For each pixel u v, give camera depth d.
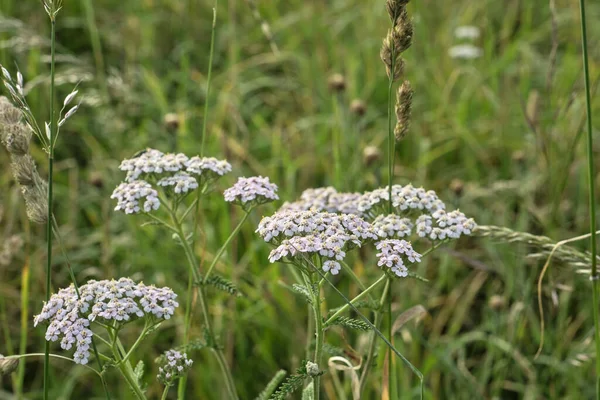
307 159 1.20
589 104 0.84
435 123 1.32
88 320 0.80
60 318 0.80
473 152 1.28
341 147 1.18
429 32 1.57
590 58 1.35
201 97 1.39
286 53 1.43
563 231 1.11
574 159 1.17
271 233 0.81
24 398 1.02
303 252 0.80
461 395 1.01
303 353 1.04
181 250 1.10
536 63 1.42
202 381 1.02
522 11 1.63
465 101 1.34
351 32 1.63
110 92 1.21
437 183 1.20
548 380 1.02
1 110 0.81
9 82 0.79
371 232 0.82
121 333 1.03
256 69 1.48
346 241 0.82
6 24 1.13
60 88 1.28
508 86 1.34
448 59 1.50
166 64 1.48
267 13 1.61
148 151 0.88
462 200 1.15
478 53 1.39
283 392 0.79
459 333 1.09
